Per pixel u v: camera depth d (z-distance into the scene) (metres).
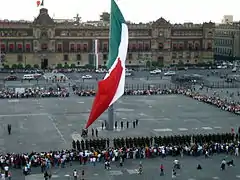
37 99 135.50
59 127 100.56
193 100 136.50
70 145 85.94
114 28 72.81
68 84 164.12
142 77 185.62
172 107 124.81
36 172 71.19
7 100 133.50
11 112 116.12
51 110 118.94
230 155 81.00
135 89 152.38
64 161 74.19
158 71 197.38
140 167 71.00
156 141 83.38
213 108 124.38
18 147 84.44
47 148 83.88
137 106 125.88
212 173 71.19
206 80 175.38
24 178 68.38
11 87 154.38
